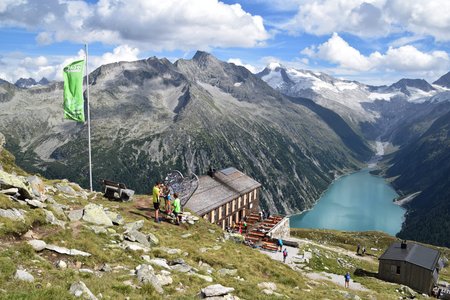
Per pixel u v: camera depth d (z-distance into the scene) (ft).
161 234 110.73
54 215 85.10
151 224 117.60
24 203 79.92
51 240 70.28
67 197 111.65
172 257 88.17
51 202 93.50
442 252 441.27
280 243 223.10
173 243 103.96
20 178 91.40
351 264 248.11
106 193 142.82
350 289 140.56
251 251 131.95
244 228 260.62
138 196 154.30
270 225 275.18
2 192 79.00
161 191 135.54
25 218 71.72
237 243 140.77
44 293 47.21
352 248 384.27
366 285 174.81
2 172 83.15
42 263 59.11
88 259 67.77
